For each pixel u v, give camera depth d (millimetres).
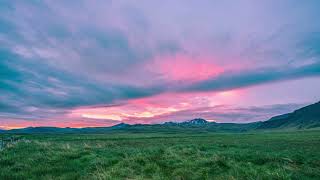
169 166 15398
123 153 19766
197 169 14547
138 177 13086
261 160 17031
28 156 19703
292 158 17750
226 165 15219
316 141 51375
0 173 14453
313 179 13516
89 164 16328
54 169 15375
